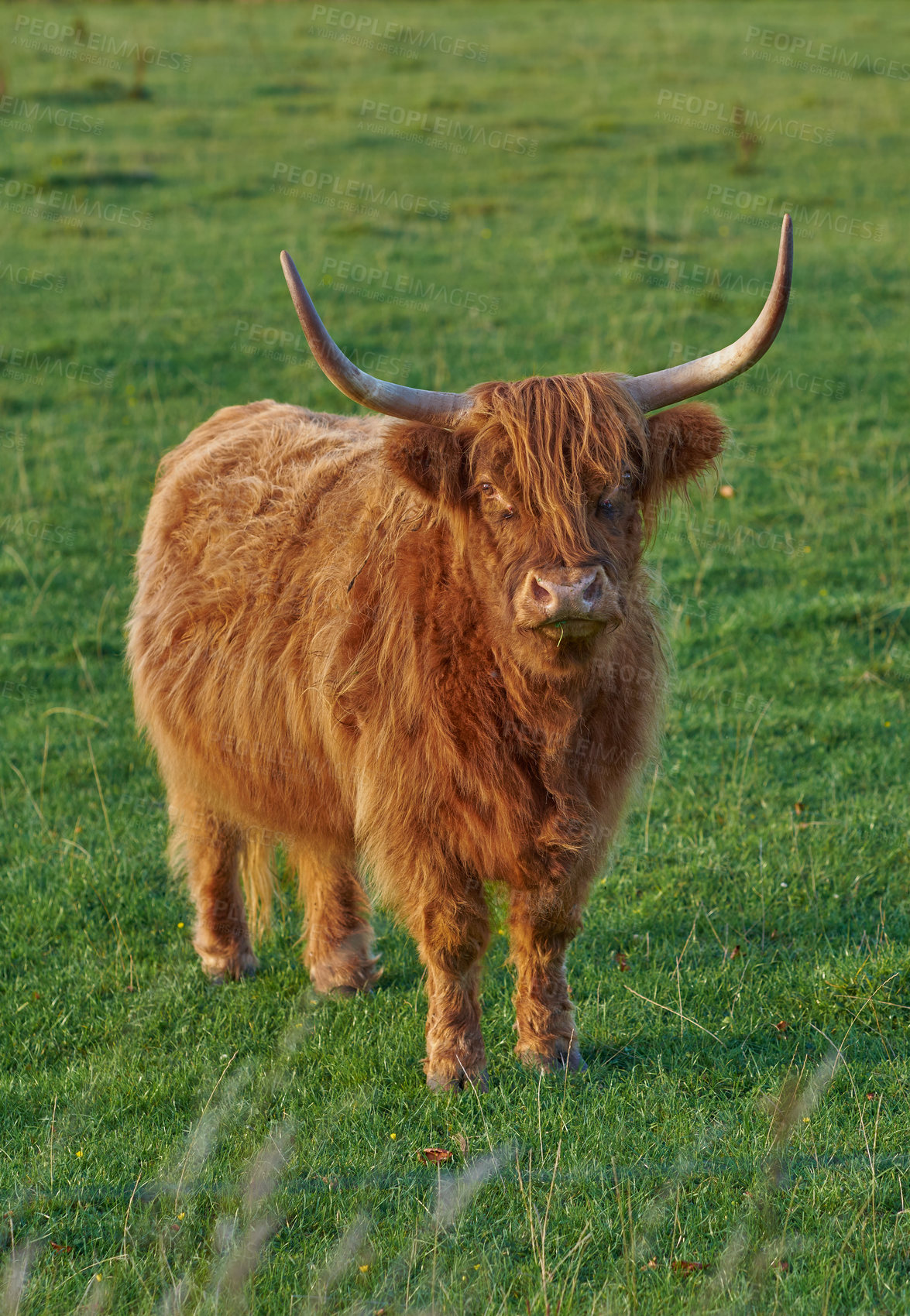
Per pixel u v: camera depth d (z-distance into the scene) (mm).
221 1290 5633
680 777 11320
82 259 26203
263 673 8180
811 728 11922
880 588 14453
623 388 6992
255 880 9500
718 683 12727
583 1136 6938
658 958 8906
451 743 7133
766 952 8961
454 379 19734
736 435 18406
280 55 46594
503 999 8625
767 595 14461
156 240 27359
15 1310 5512
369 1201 6457
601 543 6637
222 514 8828
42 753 12141
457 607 7113
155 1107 7480
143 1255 6133
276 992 8922
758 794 10953
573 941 9133
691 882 9758
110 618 14719
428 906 7535
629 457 6914
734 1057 7766
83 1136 7164
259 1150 6629
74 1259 6145
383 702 7352
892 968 8297
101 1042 8234
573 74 43156
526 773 7172
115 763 12055
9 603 15086
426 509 7426
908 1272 5906
